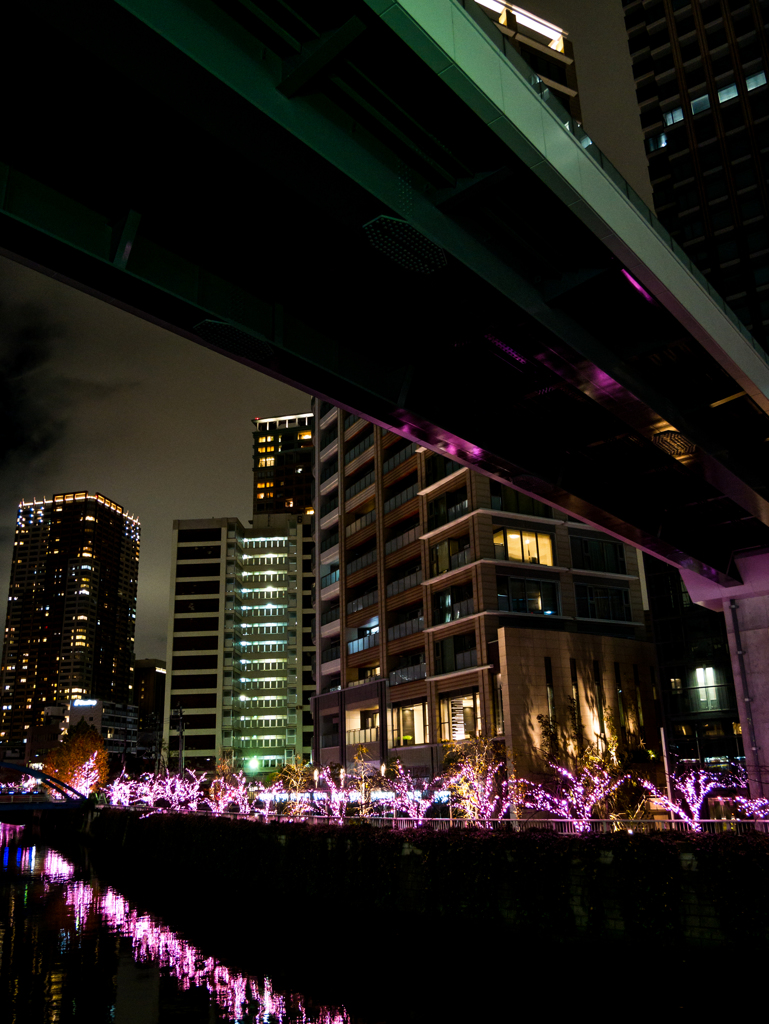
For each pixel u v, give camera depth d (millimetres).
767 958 15008
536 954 18172
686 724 55281
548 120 12812
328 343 15758
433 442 19516
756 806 31406
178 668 106938
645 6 75875
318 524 70000
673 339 17391
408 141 11859
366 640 58062
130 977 19047
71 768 99750
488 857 19766
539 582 48344
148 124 10117
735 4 70875
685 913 16234
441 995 16312
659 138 72500
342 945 21719
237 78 9664
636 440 22484
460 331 15859
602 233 13992
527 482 22656
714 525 31078
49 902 32250
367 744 56031
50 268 11773
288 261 13258
